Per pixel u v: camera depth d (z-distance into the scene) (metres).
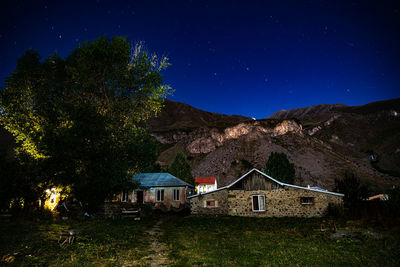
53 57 28.62
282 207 26.83
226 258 9.59
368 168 128.75
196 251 10.90
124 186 24.02
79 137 21.98
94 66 27.30
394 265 8.42
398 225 15.75
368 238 12.96
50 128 22.61
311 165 119.88
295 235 15.34
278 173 55.47
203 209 29.27
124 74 28.33
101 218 22.61
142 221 22.84
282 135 153.88
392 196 18.39
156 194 34.88
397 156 143.38
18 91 25.69
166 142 197.62
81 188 21.66
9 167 18.28
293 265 8.54
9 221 15.60
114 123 24.81
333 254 10.10
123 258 9.45
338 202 25.61
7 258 8.32
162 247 11.96
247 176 28.80
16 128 25.52
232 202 28.41
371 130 187.38
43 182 20.22
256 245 12.27
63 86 28.16
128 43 28.27
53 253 9.52
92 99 28.06
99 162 22.12
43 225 15.49
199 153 162.75
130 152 25.80
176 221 24.25
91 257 9.27
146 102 29.77
